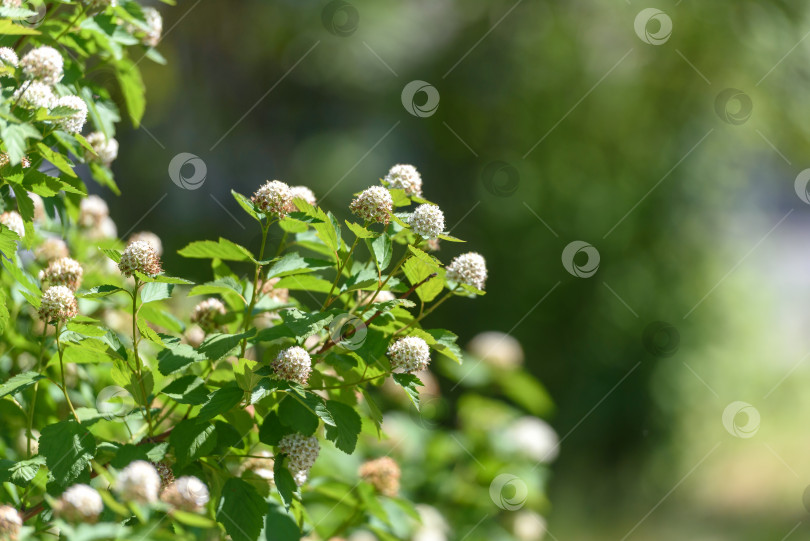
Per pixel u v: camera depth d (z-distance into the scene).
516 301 11.41
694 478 12.53
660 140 11.92
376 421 2.77
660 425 11.83
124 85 3.69
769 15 10.82
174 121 13.33
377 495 3.85
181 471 2.69
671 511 12.10
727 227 12.61
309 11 12.93
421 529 4.47
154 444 2.69
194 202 12.59
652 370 11.67
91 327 2.61
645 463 11.97
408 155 12.48
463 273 2.83
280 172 13.50
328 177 12.41
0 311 2.91
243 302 3.06
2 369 3.40
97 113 3.34
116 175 12.09
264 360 2.77
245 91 13.60
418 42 12.75
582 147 11.87
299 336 2.54
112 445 2.74
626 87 11.88
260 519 2.64
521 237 11.60
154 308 3.04
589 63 11.91
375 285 2.80
